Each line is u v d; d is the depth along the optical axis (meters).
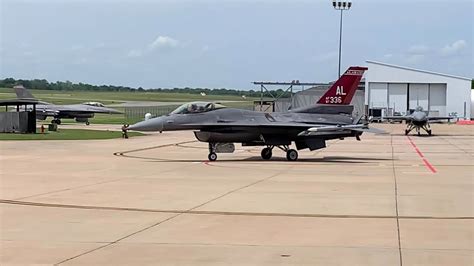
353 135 40.19
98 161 37.66
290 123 39.19
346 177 28.19
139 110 181.12
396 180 26.89
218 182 25.89
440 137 75.38
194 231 14.65
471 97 150.38
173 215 17.05
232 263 11.46
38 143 56.91
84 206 18.72
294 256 11.99
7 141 59.22
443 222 15.95
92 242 13.34
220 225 15.48
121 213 17.39
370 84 149.00
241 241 13.45
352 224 15.66
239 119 38.66
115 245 13.03
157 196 21.12
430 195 21.59
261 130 38.66
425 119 79.00
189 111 38.44
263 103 122.25
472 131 94.88
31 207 18.48
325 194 21.83
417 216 16.94
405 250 12.50
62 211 17.73
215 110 38.78
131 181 26.22
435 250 12.48
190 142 62.19
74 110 112.50
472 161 38.69
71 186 24.16
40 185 24.47
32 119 74.12
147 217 16.70
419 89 148.12
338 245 13.02
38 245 13.02
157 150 49.88
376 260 11.62
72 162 36.72
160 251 12.46
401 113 146.38
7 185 24.45
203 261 11.62
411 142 63.91
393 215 17.11
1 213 17.34
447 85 146.75
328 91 41.59
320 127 38.59
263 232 14.53
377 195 21.56
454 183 25.64
